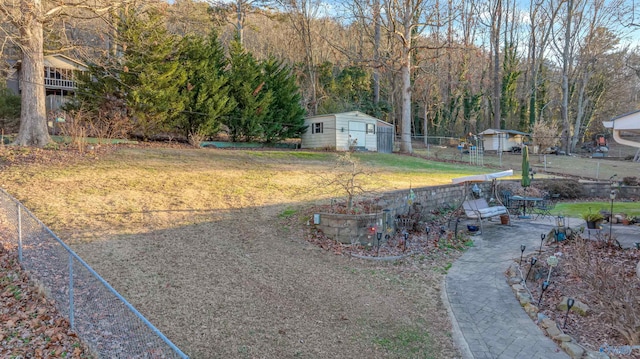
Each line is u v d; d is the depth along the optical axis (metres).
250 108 20.14
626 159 32.47
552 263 6.26
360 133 24.42
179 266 6.42
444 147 33.94
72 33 18.58
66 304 4.91
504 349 4.79
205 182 11.81
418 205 11.41
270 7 27.72
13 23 13.27
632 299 5.33
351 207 9.38
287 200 11.00
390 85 39.41
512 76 41.72
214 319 4.98
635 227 10.82
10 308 4.88
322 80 34.66
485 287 6.79
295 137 24.47
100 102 16.38
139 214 8.64
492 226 11.69
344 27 34.88
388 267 7.63
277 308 5.44
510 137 36.72
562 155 33.75
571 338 4.94
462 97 42.44
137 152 14.52
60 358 4.05
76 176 10.79
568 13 34.91
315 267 7.15
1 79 20.25
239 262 6.91
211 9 24.03
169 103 16.80
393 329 5.19
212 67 18.80
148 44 15.73
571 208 15.04
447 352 4.72
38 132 13.59
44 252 5.61
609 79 43.00
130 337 4.16
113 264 6.17
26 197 8.70
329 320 5.27
